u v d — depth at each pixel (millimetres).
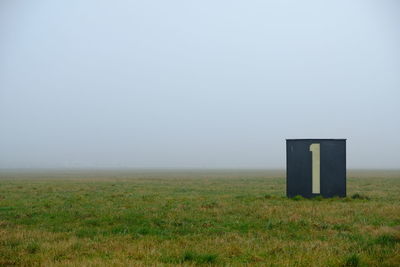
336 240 12875
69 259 10891
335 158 24781
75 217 17891
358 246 11898
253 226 15547
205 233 14289
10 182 59750
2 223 16328
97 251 11734
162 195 30250
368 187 41812
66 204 22906
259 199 25109
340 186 24750
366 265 10055
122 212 19062
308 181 25000
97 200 25281
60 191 35688
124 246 12172
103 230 14898
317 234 13930
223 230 14789
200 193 33219
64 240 13117
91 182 60031
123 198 26859
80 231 14695
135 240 13164
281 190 37594
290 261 10312
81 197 27594
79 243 12562
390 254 10812
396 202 23281
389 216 17516
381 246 11883
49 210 20203
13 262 10570
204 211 19375
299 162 25281
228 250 11477
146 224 16094
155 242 12781
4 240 13125
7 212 19625
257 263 10227
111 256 11055
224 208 20312
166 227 15555
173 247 12016
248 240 12867
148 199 25891
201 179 75312
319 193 24781
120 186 45938
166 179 76062
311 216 17453
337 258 10531
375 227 14961
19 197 28625
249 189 39594
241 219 17094
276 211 18797
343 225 15359
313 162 24969
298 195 25141
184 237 13586
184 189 39625
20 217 18156
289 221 16188
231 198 26516
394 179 67938
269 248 11820
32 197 28625
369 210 19094
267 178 79750
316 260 10391
